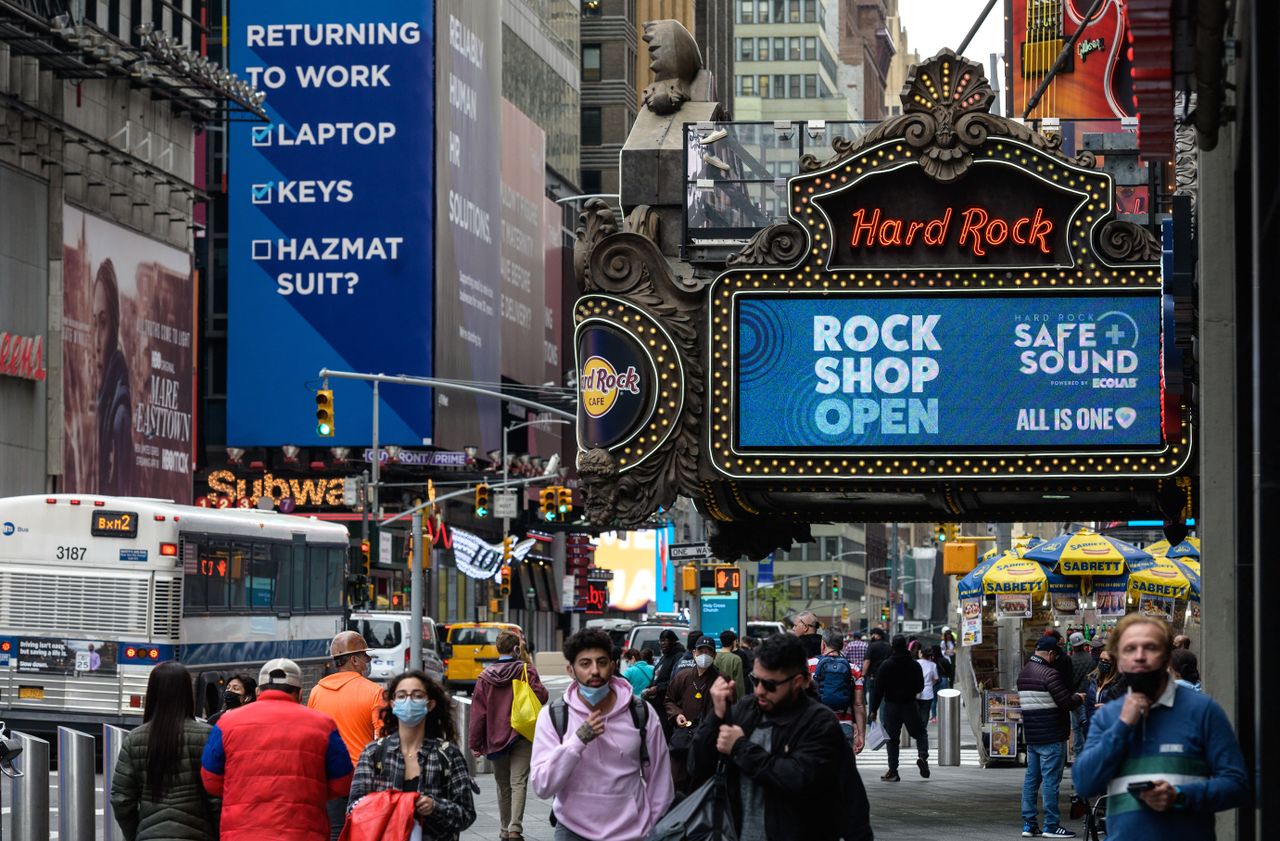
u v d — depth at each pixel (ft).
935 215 61.72
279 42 273.75
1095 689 81.82
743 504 66.85
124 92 195.21
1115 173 62.85
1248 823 34.12
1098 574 87.30
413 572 132.67
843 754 27.66
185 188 208.54
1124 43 88.33
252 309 273.33
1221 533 45.47
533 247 343.05
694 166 65.62
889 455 61.52
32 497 91.04
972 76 61.57
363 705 44.45
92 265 187.42
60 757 54.65
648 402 63.10
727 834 27.78
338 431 270.26
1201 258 46.14
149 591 89.86
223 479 273.33
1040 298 61.11
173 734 34.86
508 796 58.54
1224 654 44.96
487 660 175.73
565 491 197.98
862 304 61.82
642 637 133.08
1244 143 39.40
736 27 635.66
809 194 62.13
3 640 90.63
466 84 291.17
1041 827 61.00
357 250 271.90
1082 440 60.75
